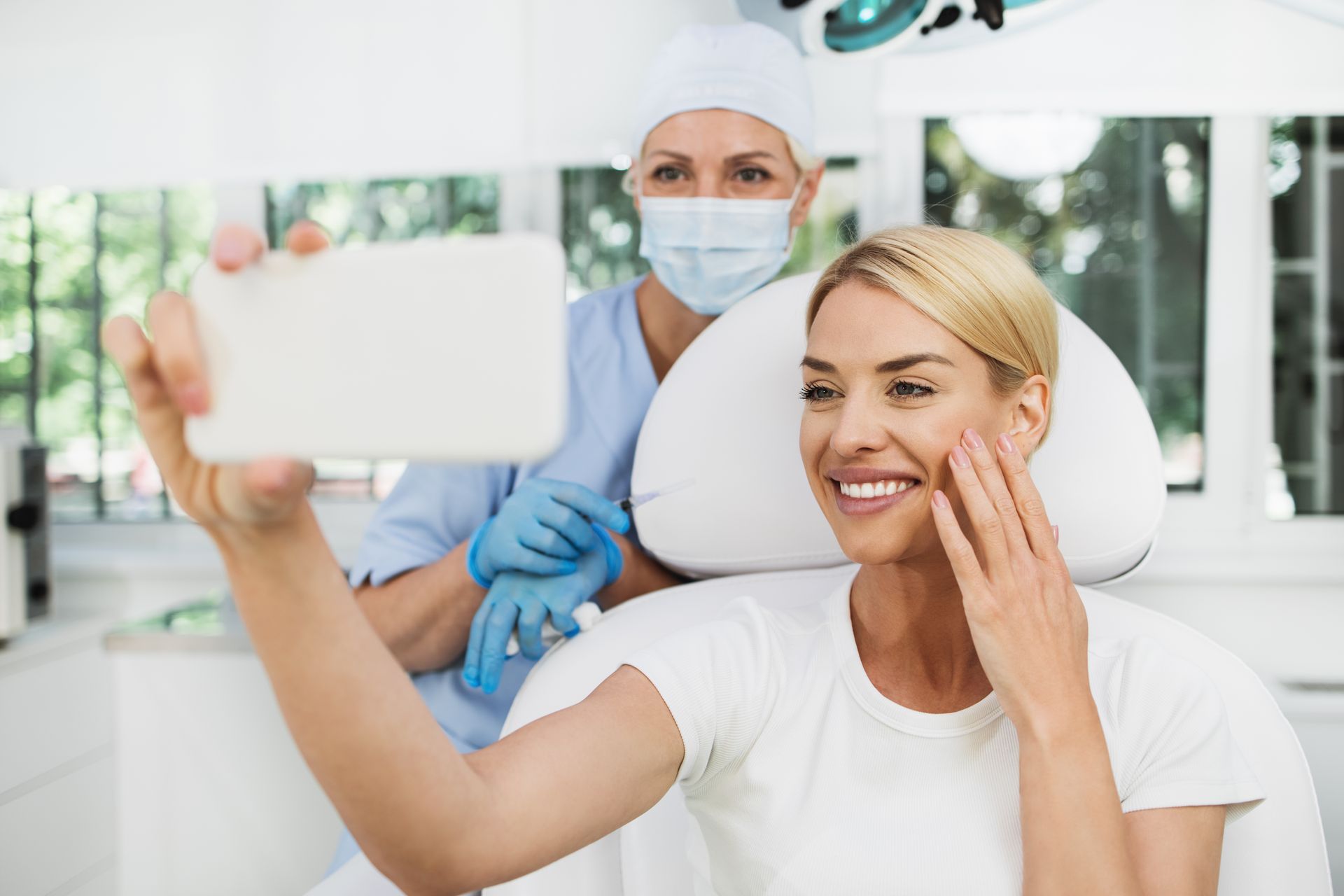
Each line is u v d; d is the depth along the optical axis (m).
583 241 1.81
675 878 0.82
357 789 0.47
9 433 1.59
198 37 1.77
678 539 0.96
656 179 1.20
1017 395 0.74
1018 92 1.58
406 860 0.50
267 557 0.44
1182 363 1.70
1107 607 0.87
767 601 0.91
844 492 0.72
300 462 0.39
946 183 1.71
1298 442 1.70
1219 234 1.66
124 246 1.95
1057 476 0.88
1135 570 0.96
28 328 1.98
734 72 1.15
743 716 0.73
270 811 1.52
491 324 0.34
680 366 1.01
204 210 1.92
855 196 1.71
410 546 1.15
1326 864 0.77
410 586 1.08
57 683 1.57
